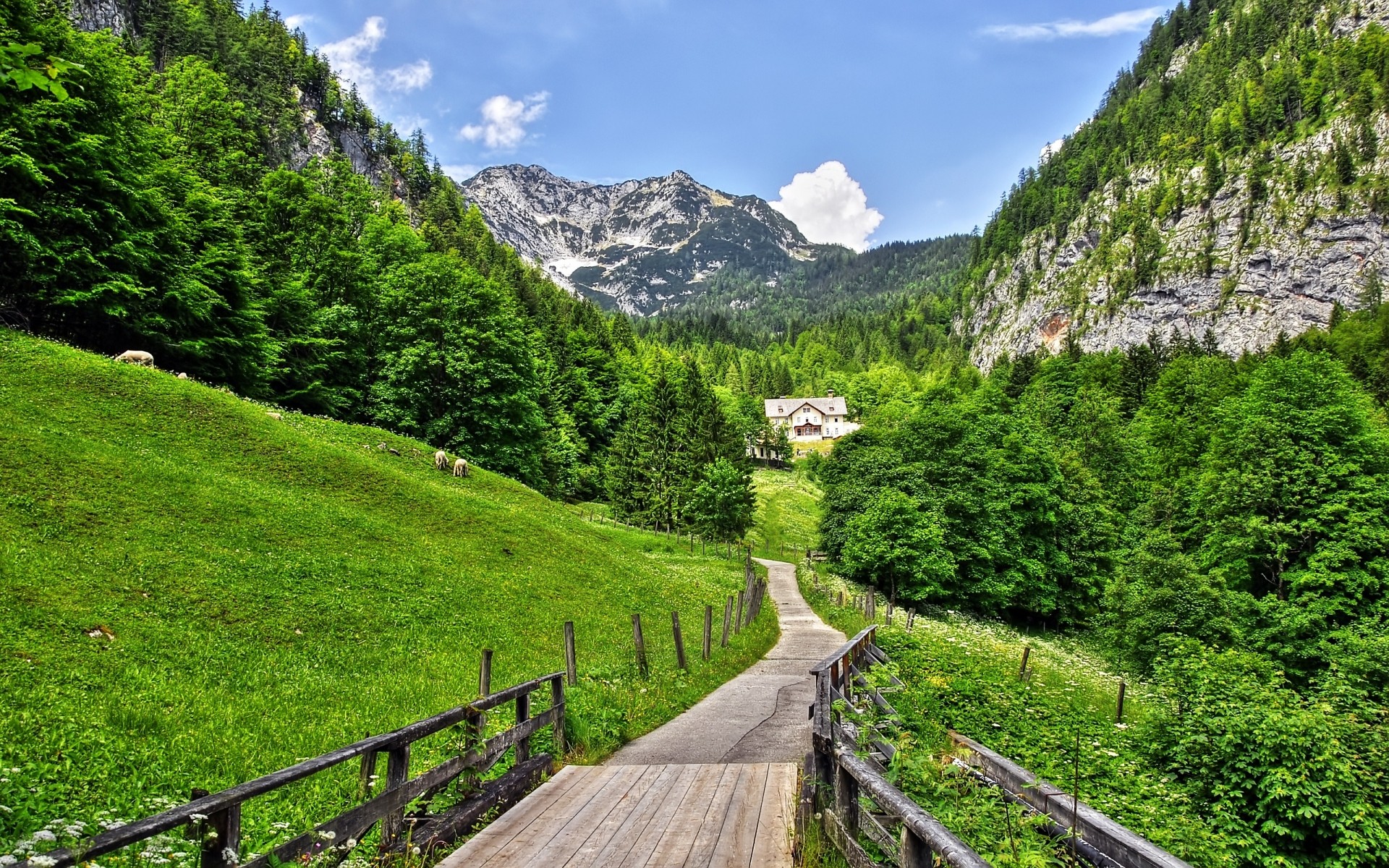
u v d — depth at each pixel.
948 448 57.75
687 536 72.75
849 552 50.72
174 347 41.03
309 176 112.31
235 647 14.17
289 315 54.50
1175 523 52.78
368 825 6.24
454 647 17.91
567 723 11.36
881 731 9.48
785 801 8.44
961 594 49.47
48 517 17.08
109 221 37.69
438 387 58.78
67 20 39.81
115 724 9.55
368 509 28.58
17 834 6.09
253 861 4.93
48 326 37.03
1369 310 145.88
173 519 19.72
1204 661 14.98
